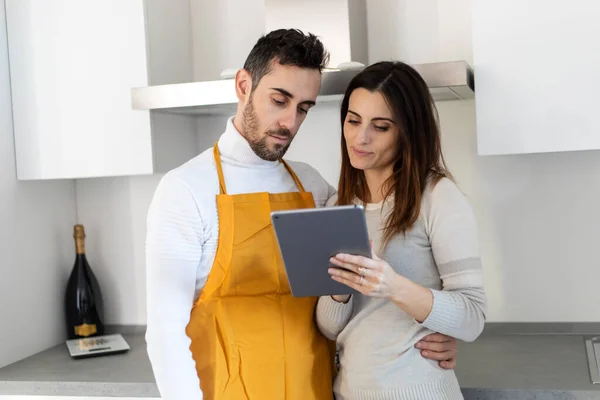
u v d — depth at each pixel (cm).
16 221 229
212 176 157
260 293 160
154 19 221
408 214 151
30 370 214
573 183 220
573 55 185
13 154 228
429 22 226
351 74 185
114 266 256
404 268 151
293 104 153
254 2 241
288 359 158
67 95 222
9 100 227
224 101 197
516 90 189
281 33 154
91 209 257
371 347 150
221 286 156
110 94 219
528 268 224
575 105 186
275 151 158
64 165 224
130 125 217
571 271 221
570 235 221
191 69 247
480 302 147
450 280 148
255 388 155
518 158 222
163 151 224
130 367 212
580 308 221
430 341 149
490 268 226
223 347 154
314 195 174
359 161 155
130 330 255
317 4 201
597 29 183
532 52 188
